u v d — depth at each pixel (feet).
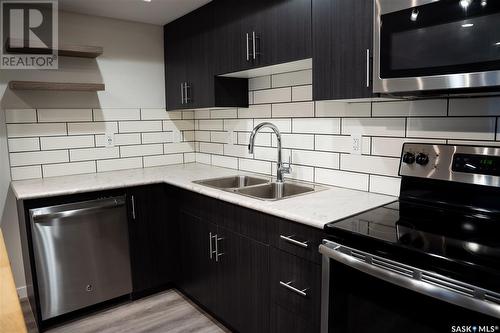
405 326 3.83
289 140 7.80
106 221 7.80
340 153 6.81
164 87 10.37
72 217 7.35
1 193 8.21
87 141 9.21
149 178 8.42
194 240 7.73
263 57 6.75
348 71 5.28
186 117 10.82
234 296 6.69
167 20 9.56
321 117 7.07
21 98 8.28
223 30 7.70
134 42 9.73
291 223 5.26
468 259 3.34
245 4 7.05
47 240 7.13
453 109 5.17
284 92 7.77
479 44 3.85
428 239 3.92
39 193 6.98
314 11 5.69
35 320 7.65
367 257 4.04
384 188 6.15
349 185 6.72
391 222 4.59
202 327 7.45
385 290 3.98
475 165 4.66
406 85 4.47
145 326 7.52
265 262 5.85
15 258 8.57
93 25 9.07
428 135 5.48
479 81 3.88
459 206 4.87
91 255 7.70
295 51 6.09
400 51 4.49
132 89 9.82
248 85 8.70
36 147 8.54
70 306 7.58
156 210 8.52
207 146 10.48
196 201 7.50
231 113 9.39
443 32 4.11
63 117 8.84
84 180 8.24
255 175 8.53
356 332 4.34
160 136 10.39
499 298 3.07
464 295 3.26
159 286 9.01
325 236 4.75
